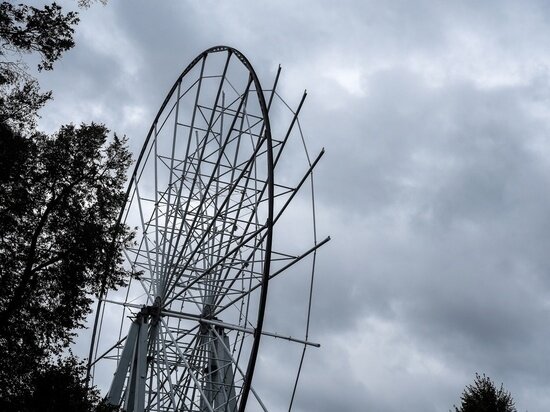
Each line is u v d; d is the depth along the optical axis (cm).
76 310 3716
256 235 3878
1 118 3416
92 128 4000
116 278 3959
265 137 3741
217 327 4291
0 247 3547
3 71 3120
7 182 3438
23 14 3116
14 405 3378
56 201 3762
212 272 4266
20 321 3497
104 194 3975
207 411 4088
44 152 3800
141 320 4219
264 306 3453
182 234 4412
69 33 3206
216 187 4281
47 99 3519
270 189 3584
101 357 4300
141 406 3928
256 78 3959
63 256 3703
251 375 3388
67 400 3466
